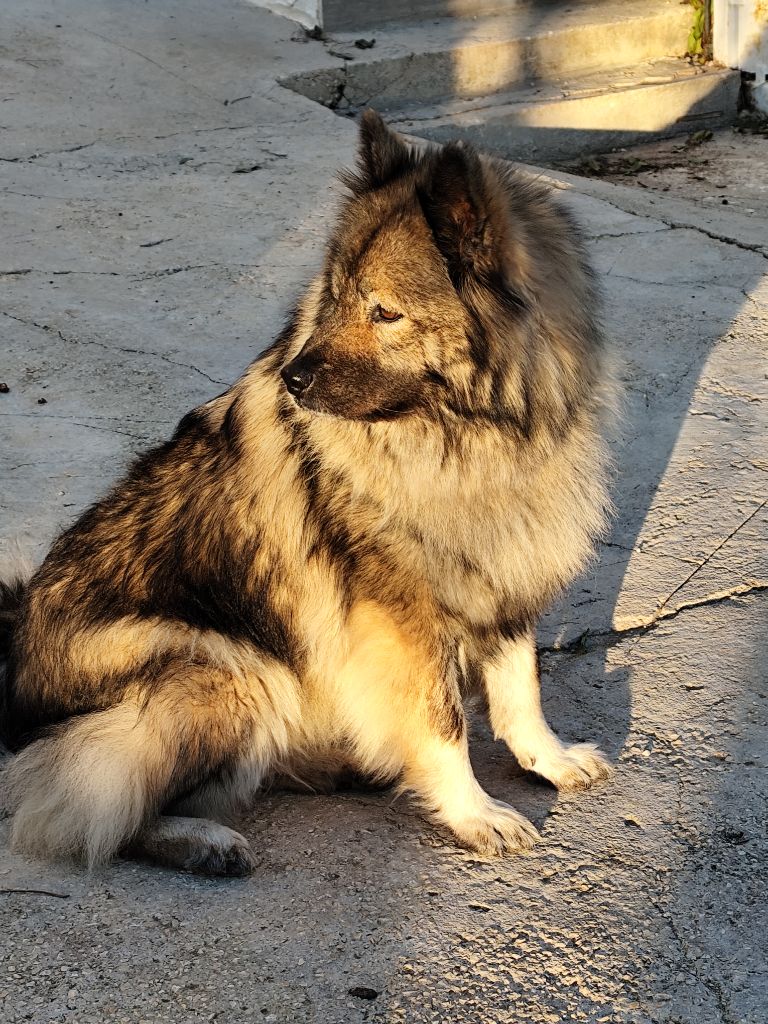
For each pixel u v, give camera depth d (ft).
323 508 5.79
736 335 9.26
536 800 5.98
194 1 16.99
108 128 13.26
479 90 15.58
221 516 5.94
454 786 5.83
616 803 5.93
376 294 5.58
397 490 5.69
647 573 7.15
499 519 5.76
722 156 15.15
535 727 6.08
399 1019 5.10
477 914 5.47
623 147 15.72
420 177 5.64
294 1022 5.08
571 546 5.95
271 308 9.48
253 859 5.69
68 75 14.38
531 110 14.87
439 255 5.52
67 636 5.97
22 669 6.12
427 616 5.78
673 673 6.56
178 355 8.89
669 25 16.66
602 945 5.35
